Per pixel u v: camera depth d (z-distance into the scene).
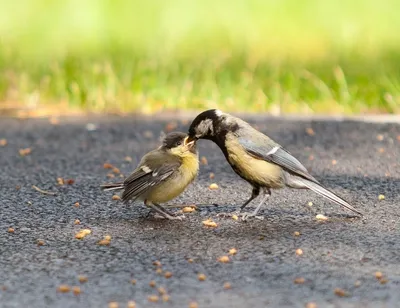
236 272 8.62
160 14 27.20
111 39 24.09
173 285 8.26
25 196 11.90
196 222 10.54
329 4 28.23
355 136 15.62
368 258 9.04
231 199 11.69
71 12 27.50
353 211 10.45
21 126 16.72
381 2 28.44
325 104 18.38
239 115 17.58
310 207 11.20
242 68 20.69
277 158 10.65
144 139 15.64
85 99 18.50
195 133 10.85
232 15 26.86
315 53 22.50
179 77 19.86
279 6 27.97
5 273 8.66
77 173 13.30
